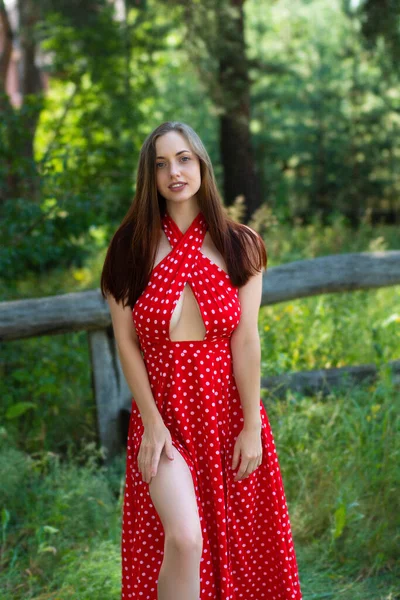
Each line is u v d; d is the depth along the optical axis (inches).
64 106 387.5
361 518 126.7
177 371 90.8
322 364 182.2
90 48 417.1
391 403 147.0
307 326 192.9
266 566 98.3
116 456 166.2
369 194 545.3
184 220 93.0
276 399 155.6
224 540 92.7
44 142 398.3
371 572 121.2
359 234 355.9
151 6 384.8
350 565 122.8
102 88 379.6
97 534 134.8
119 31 421.4
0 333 154.9
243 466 93.2
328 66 566.6
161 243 92.3
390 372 156.5
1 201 244.7
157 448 89.1
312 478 138.4
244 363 93.4
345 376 164.7
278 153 563.2
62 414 181.6
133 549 94.8
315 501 134.4
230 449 94.5
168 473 88.7
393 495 131.3
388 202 550.6
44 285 294.8
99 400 165.5
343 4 469.1
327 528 130.3
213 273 91.3
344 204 542.3
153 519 92.5
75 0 436.1
